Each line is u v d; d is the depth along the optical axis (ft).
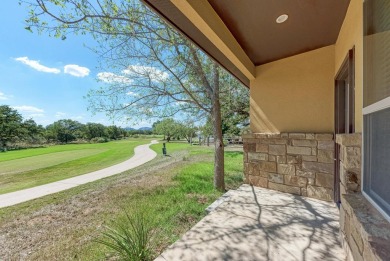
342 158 6.35
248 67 11.90
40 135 122.31
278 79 12.38
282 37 9.66
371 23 4.83
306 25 8.61
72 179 27.50
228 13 7.71
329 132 10.67
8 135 106.01
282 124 12.26
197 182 20.38
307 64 11.34
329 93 10.69
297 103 11.69
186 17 6.88
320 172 10.63
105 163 43.55
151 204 14.49
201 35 8.40
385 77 4.05
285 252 6.27
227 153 43.91
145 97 18.69
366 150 5.00
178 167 29.89
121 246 7.63
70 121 138.10
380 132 4.25
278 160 12.22
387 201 3.85
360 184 5.45
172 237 9.55
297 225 7.98
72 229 11.92
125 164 40.75
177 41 15.83
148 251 7.81
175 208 13.35
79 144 123.54
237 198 11.10
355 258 4.54
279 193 11.84
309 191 11.03
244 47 10.70
